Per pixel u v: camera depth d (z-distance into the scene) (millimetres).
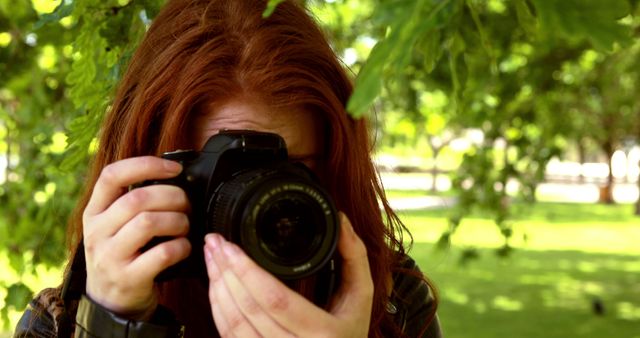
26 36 3945
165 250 1297
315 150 1545
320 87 1469
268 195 1197
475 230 20938
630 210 28109
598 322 10281
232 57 1442
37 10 4266
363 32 5496
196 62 1429
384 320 1713
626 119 10461
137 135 1528
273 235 1203
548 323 10211
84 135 1714
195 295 1575
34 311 1619
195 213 1349
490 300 11906
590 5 915
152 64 1544
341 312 1283
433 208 26297
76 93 1786
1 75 4035
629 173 43469
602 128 9766
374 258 1663
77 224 1673
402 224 1877
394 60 901
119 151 1557
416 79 5789
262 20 1504
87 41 1796
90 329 1336
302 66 1475
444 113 7910
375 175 1756
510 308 11250
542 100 6820
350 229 1277
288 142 1482
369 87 872
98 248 1338
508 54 5770
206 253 1209
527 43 5801
